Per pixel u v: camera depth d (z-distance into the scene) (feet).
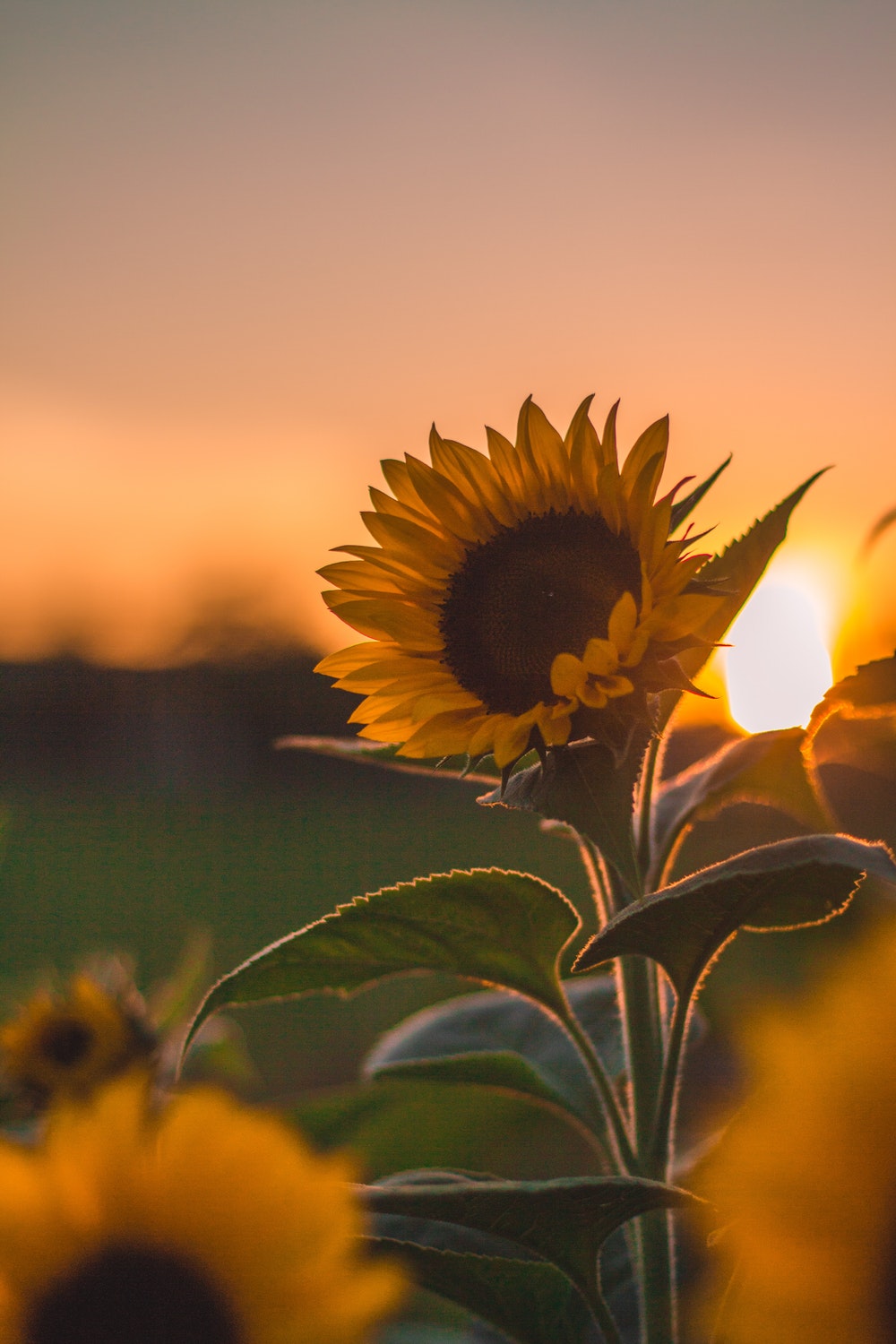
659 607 2.76
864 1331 2.00
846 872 2.55
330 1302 2.22
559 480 3.06
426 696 2.99
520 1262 2.72
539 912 2.98
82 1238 2.23
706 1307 2.20
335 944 2.99
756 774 3.01
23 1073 3.88
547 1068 3.49
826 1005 2.05
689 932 2.69
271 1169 2.25
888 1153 2.02
